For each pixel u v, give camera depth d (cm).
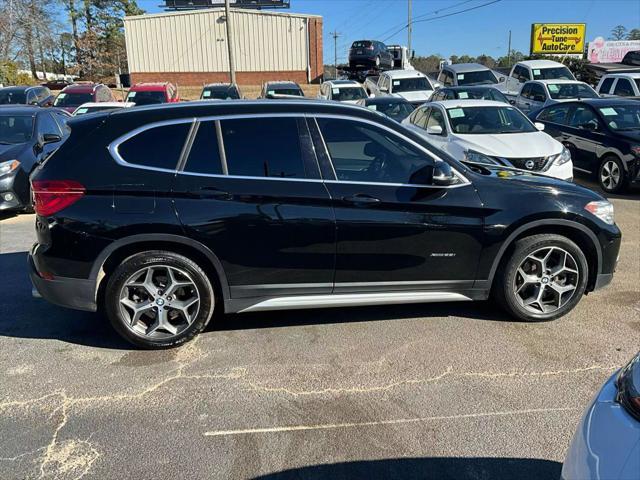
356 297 410
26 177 832
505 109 938
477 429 304
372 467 275
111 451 288
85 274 377
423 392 340
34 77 4244
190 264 386
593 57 4350
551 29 4331
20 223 804
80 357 389
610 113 1003
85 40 4841
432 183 398
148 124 384
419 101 1762
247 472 272
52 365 377
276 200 382
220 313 459
